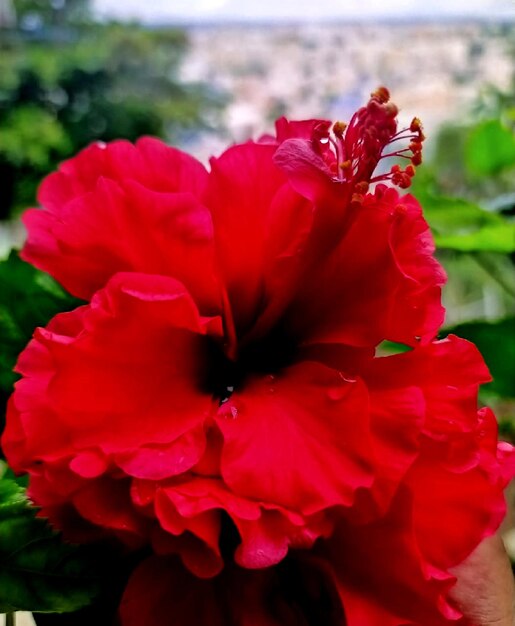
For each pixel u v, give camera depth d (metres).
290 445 0.16
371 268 0.17
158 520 0.16
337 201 0.17
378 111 0.17
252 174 0.18
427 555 0.17
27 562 0.18
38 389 0.16
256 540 0.15
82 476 0.15
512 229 0.37
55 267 0.18
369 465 0.15
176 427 0.16
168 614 0.17
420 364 0.17
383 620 0.16
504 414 0.58
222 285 0.17
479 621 0.19
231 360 0.18
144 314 0.16
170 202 0.16
